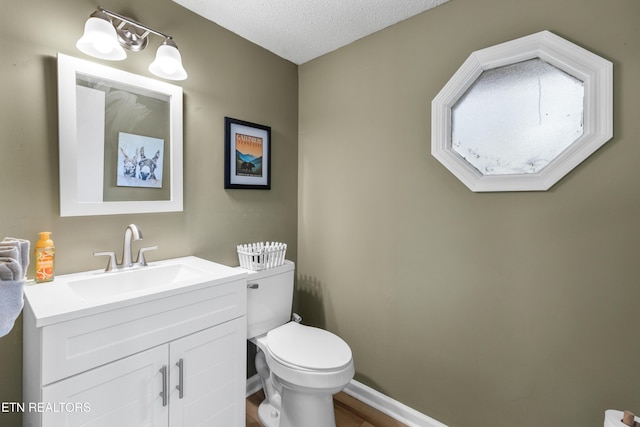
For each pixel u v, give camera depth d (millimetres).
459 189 1500
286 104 2145
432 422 1598
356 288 1927
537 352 1302
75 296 991
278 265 1807
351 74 1917
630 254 1099
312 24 1722
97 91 1283
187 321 1151
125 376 992
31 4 1127
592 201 1165
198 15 1631
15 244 766
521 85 1324
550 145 1262
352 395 1916
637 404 1097
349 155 1938
